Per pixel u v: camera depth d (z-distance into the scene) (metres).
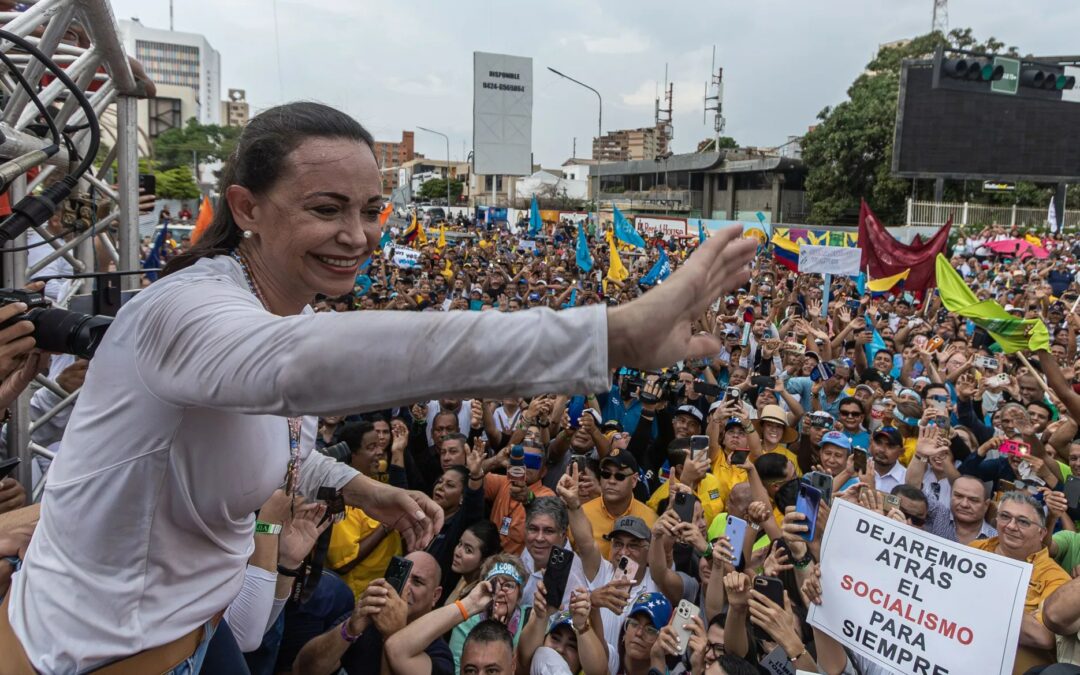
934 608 3.41
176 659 1.42
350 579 4.77
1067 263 21.28
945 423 6.14
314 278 1.32
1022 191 36.25
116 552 1.31
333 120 1.31
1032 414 7.34
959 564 3.39
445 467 5.84
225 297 1.16
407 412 7.07
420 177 92.88
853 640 3.60
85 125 3.48
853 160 38.22
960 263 23.12
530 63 36.12
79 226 3.98
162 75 82.94
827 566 3.73
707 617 4.19
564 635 4.11
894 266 14.81
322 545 2.87
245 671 1.75
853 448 6.19
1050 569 4.31
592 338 0.94
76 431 1.32
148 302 1.20
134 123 4.06
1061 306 13.35
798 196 44.94
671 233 29.80
